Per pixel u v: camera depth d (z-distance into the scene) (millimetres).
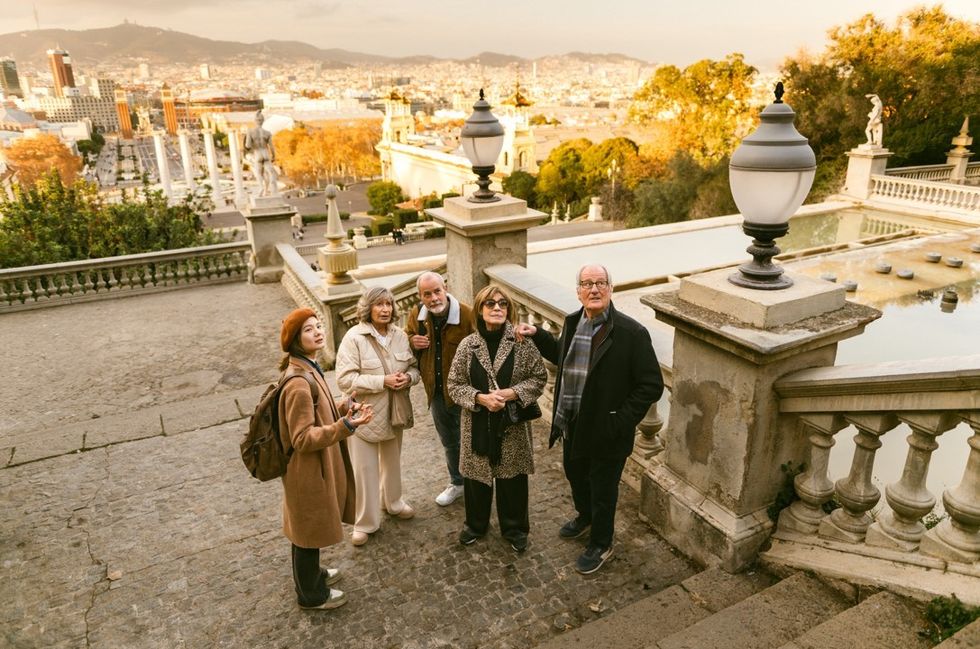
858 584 2693
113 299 10594
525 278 5676
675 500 3521
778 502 3225
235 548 3871
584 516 3713
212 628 3188
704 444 3311
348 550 3758
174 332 8945
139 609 3346
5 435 6047
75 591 3508
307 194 113938
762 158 2646
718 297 2996
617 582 3375
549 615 3172
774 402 3012
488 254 6074
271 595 3420
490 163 5965
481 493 3643
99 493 4570
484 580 3457
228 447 5246
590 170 55312
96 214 15438
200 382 7250
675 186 33062
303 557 3137
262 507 4344
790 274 3090
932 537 2549
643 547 3619
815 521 3096
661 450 4180
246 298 10523
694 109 39969
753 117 38031
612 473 3312
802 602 2756
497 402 3320
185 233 16094
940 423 2396
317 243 56781
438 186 86188
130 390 7051
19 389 7090
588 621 3131
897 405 2498
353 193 115312
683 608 2982
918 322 9961
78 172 127375
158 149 84438
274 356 8008
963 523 2453
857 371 2646
